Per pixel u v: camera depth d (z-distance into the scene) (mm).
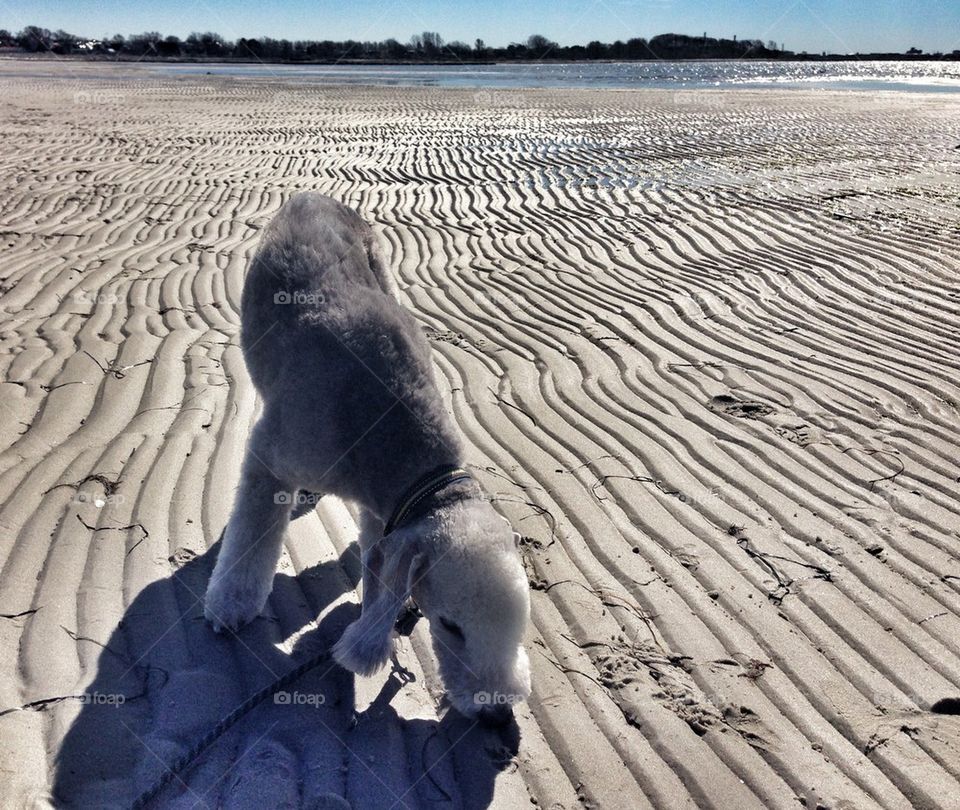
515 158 4113
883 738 834
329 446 867
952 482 1258
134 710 825
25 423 1318
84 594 964
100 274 2109
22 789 727
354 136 4871
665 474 1290
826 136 4871
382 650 763
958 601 1019
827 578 1061
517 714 866
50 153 3922
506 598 745
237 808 733
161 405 1411
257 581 944
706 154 4188
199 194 3127
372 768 794
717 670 922
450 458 873
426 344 986
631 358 1706
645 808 766
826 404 1493
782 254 2373
